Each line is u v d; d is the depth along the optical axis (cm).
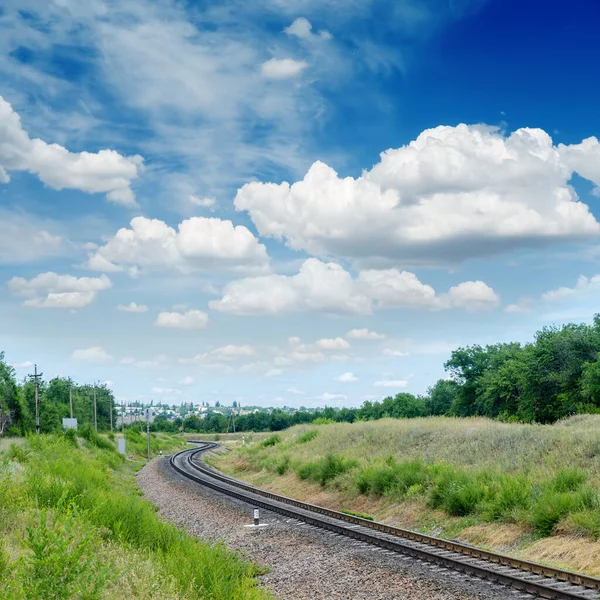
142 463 5991
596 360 5878
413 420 4984
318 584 1431
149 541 1669
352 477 3127
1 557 1000
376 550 1706
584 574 1379
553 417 6316
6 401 7788
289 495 3506
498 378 7138
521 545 1805
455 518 2208
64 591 897
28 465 2444
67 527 1024
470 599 1224
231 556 1542
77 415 12588
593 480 1989
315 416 18475
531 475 2234
